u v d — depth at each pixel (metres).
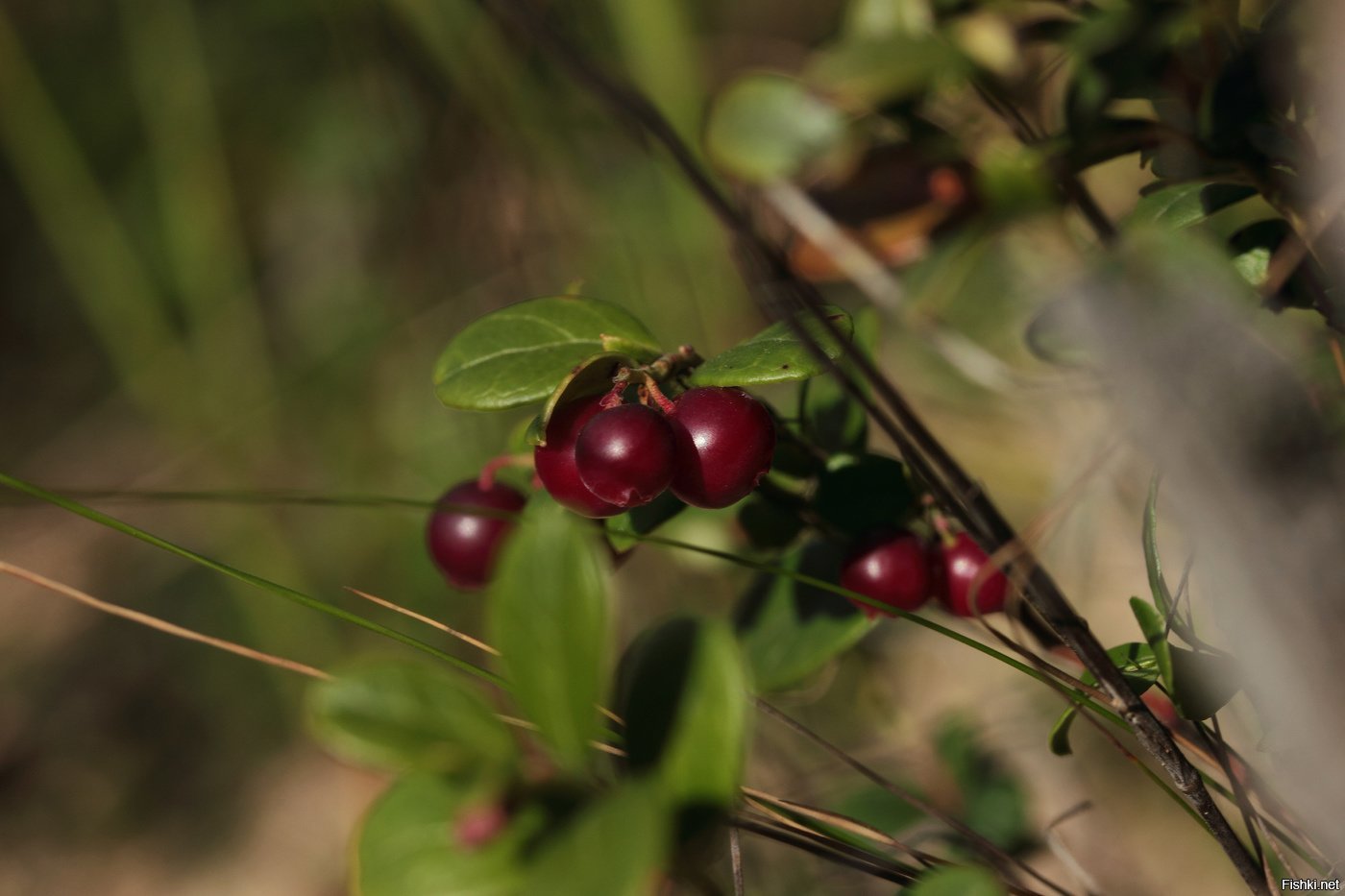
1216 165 0.25
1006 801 0.31
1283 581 0.23
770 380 0.23
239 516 0.51
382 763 0.21
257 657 0.26
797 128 0.29
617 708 0.23
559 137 0.45
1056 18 0.27
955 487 0.24
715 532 0.28
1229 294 0.23
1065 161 0.26
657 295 0.44
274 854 0.51
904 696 0.40
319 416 0.54
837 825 0.26
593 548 0.20
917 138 0.28
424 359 0.52
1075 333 0.24
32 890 0.51
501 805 0.21
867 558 0.25
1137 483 0.30
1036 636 0.26
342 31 0.49
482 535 0.26
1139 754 0.37
